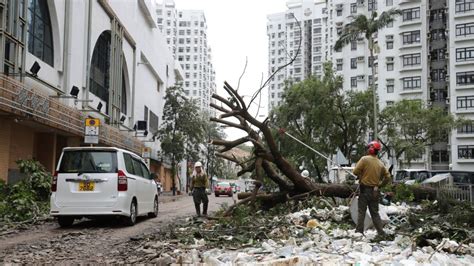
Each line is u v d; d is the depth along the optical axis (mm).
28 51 23453
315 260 6078
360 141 36875
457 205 12367
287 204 13125
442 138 42094
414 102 40281
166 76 65438
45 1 25641
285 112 35562
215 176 70750
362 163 8781
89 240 9312
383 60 65125
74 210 11359
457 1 59031
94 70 34125
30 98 20750
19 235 10414
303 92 35625
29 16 23656
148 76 53250
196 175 14500
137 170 13219
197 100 49812
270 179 14297
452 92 58344
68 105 27391
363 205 8844
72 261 7047
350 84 68188
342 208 12250
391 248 7203
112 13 35562
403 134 40281
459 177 29469
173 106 47031
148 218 14477
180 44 145875
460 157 56531
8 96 19047
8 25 20109
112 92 35719
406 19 63938
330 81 35906
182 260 6277
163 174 61156
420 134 42844
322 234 8695
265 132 11828
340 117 35875
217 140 12031
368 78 67000
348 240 7809
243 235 8781
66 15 27672
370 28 34812
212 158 63531
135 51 44406
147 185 13766
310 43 117375
